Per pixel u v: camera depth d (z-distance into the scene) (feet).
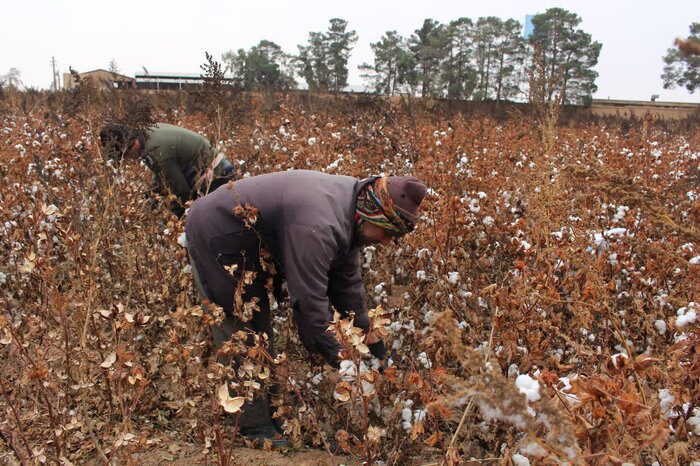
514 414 4.28
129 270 11.02
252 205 8.84
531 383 5.22
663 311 9.48
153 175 15.76
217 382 7.82
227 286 9.23
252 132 24.40
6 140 23.36
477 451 8.73
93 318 9.05
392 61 145.48
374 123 25.43
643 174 19.56
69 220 11.17
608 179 6.60
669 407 6.30
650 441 4.79
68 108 23.86
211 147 15.90
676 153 28.02
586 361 8.25
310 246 8.35
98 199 11.23
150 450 9.43
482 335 9.75
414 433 6.89
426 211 13.41
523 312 8.09
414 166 17.89
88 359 8.85
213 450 9.18
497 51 145.48
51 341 8.80
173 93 48.01
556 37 113.19
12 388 9.18
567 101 102.78
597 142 31.48
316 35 154.40
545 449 4.46
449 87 126.00
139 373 7.12
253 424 9.62
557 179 11.14
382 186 8.66
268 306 9.84
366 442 6.85
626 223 11.03
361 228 8.93
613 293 9.48
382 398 8.87
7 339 7.89
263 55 133.49
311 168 16.33
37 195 14.62
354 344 6.37
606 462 4.49
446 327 4.42
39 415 8.66
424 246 11.61
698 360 5.94
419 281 11.33
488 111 58.03
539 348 7.89
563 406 5.30
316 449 9.55
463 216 11.25
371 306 12.78
